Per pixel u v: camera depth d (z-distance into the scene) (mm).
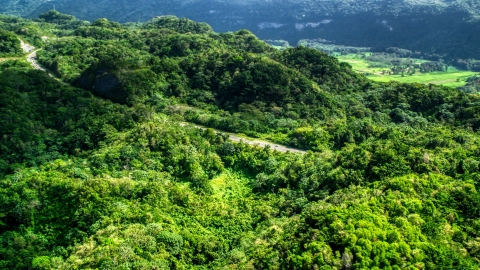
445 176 57375
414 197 50531
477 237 44406
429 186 53281
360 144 84438
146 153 78312
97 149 84188
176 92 116062
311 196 64562
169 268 49344
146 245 52031
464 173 58156
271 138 95125
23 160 82250
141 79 112750
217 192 72750
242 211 66312
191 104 112875
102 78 112312
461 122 102062
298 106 109938
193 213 63406
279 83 115500
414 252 40188
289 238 47031
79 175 70500
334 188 64188
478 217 47969
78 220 59250
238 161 82125
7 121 89312
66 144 88188
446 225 45969
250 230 60531
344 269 38719
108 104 102500
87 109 99500
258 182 73875
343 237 41625
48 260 53844
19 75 108625
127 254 48938
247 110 107000
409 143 76438
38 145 86250
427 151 67688
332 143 89688
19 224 61594
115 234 53781
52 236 58812
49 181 67938
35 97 101188
